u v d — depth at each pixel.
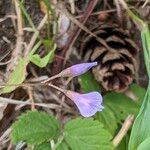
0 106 0.10
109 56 0.10
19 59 0.11
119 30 0.11
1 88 0.10
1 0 0.11
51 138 0.10
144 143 0.09
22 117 0.09
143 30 0.10
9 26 0.11
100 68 0.10
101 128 0.10
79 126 0.10
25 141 0.11
